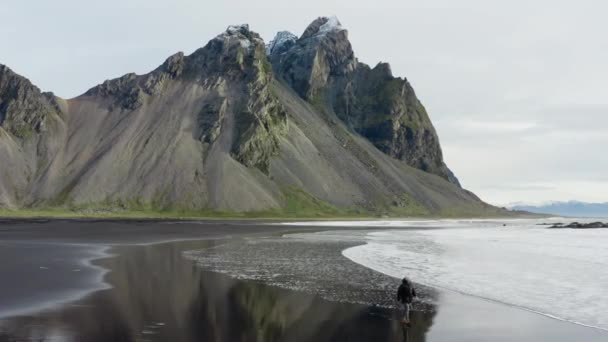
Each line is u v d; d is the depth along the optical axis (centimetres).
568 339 1972
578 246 6925
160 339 1866
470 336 2019
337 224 15375
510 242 7706
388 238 8444
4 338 1800
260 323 2191
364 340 1956
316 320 2269
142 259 4600
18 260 4197
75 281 3142
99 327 2000
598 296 2925
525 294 2975
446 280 3538
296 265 4375
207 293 2892
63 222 12681
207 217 19150
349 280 3494
